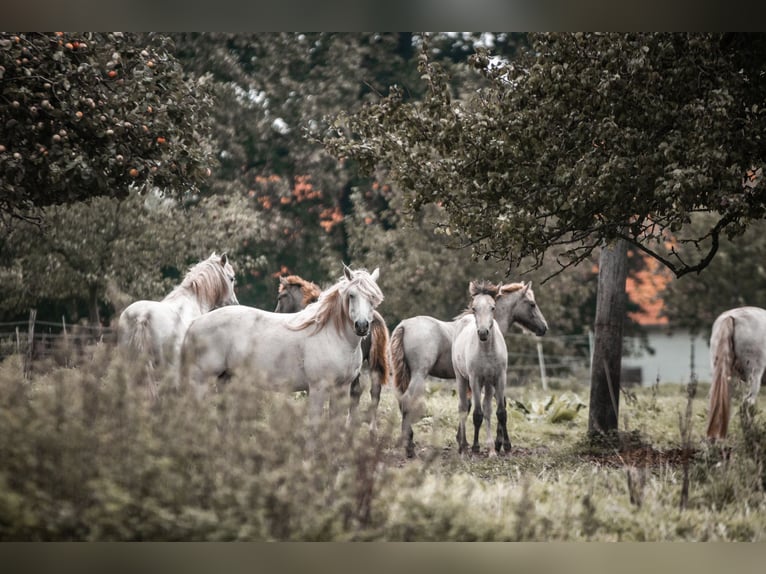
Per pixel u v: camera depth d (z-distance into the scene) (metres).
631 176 11.52
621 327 16.12
